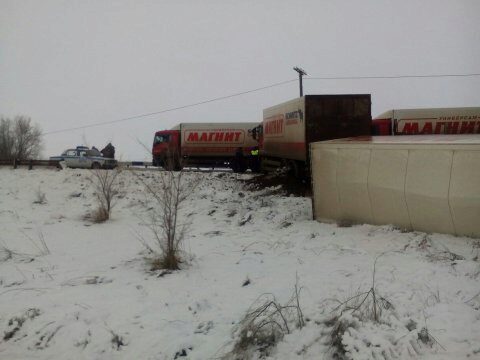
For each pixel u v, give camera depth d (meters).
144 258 8.27
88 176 19.91
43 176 20.77
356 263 7.21
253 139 29.39
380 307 5.11
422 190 8.62
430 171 8.51
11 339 5.11
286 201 14.60
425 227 8.66
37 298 6.16
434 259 6.84
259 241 9.70
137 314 5.55
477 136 9.52
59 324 5.25
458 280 5.86
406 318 4.83
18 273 7.50
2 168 24.69
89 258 8.62
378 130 24.50
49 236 10.75
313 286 6.26
